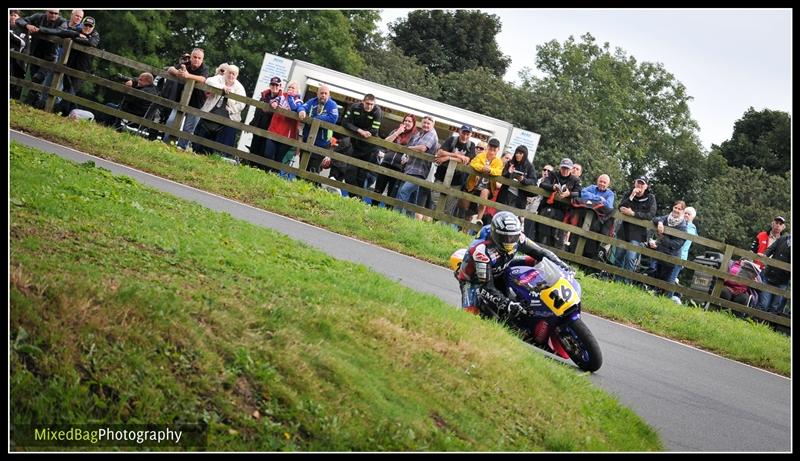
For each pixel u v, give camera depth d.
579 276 38.78
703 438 20.98
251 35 110.75
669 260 41.53
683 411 22.86
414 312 20.86
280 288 19.70
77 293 15.32
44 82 46.94
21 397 13.72
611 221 42.47
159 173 39.19
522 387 19.31
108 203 23.80
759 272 41.75
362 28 131.75
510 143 54.50
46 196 22.19
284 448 14.76
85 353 14.58
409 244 38.09
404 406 16.86
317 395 15.92
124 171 37.19
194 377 15.09
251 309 17.69
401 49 150.50
